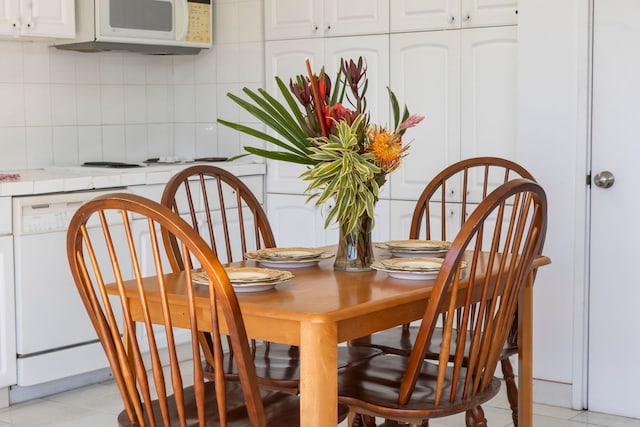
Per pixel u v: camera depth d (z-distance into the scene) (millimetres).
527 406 2682
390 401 2244
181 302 2119
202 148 5102
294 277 2426
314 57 4539
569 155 3627
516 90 3924
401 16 4219
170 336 1936
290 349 2805
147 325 1979
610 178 3549
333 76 4477
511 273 2271
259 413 1912
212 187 4512
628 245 3557
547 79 3650
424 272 2336
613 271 3598
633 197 3529
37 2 4090
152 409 2049
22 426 3518
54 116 4574
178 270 2773
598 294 3639
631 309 3574
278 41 4676
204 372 2580
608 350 3639
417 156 4227
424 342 2143
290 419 2104
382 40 4293
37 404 3807
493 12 3951
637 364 3582
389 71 4285
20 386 3812
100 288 2051
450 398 2232
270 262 2580
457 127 4098
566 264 3668
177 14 4652
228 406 2219
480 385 2342
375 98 4344
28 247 3719
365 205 2385
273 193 4785
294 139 2494
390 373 2498
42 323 3793
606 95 3549
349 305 2020
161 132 5137
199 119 5090
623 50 3500
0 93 4332
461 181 4094
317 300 2084
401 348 2793
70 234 2031
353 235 2514
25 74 4434
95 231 3953
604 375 3658
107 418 3619
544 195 2289
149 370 4246
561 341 3713
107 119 4840
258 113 2479
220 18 4918
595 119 3580
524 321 2648
